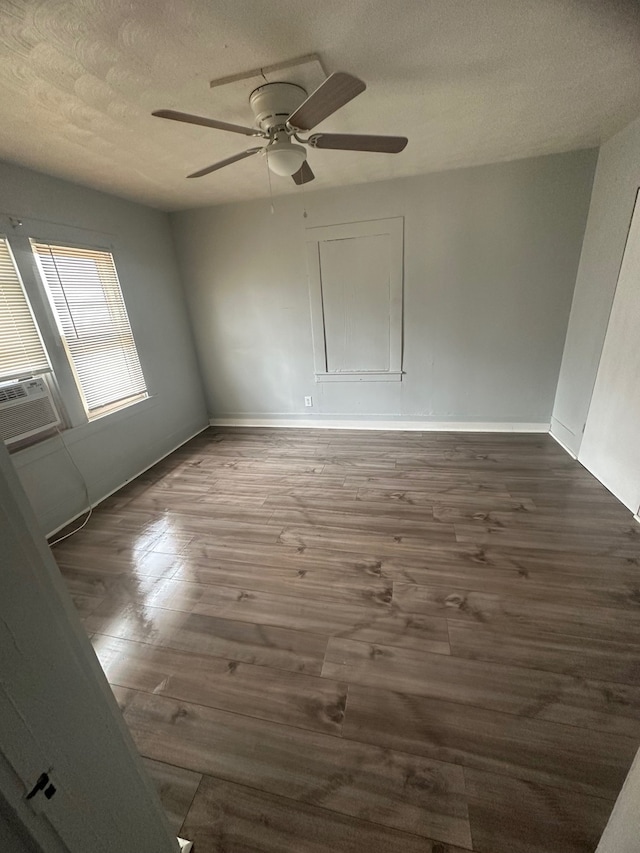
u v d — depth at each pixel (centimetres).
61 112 181
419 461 324
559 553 203
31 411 243
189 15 125
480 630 160
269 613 176
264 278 382
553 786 108
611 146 257
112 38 134
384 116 210
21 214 236
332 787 111
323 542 226
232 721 131
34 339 246
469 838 99
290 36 139
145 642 164
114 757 66
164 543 235
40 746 50
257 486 301
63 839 55
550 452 324
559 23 138
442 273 339
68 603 56
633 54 158
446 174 311
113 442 307
